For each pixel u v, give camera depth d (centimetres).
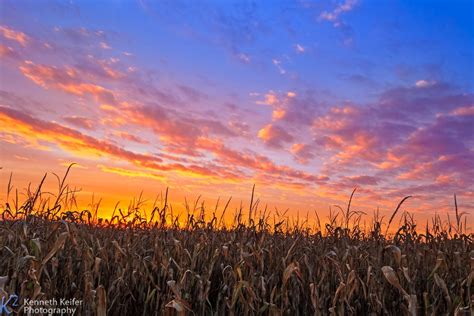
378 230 671
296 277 580
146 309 565
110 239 736
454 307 514
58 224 573
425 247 691
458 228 754
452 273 638
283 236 852
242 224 788
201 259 668
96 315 476
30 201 630
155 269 611
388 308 570
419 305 568
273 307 486
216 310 538
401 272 571
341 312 500
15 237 600
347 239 768
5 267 543
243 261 557
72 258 614
